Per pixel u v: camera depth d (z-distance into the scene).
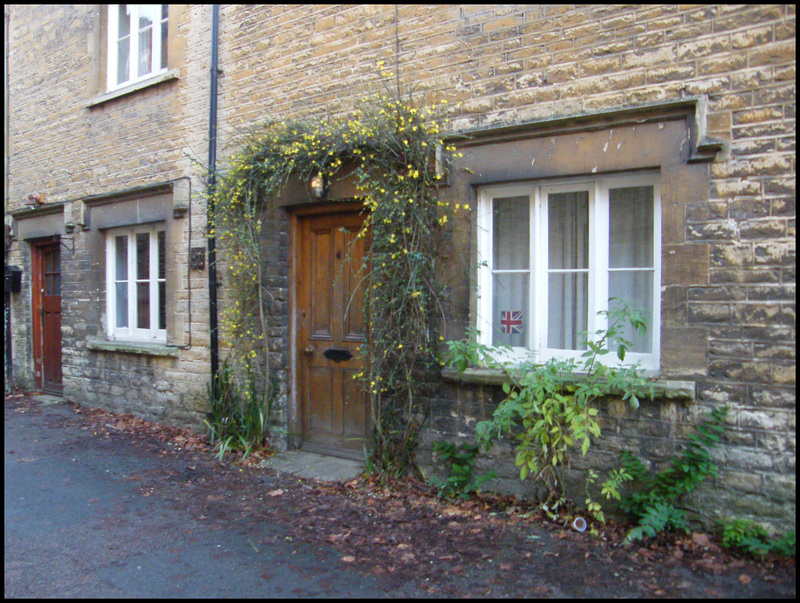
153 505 4.48
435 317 4.64
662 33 3.88
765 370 3.55
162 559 3.61
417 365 4.75
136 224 7.16
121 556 3.65
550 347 4.47
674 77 3.84
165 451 5.83
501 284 4.65
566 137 4.18
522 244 4.59
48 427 6.82
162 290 7.05
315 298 5.60
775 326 3.54
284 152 5.15
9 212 9.05
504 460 4.40
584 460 4.08
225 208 5.68
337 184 5.24
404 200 4.56
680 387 3.71
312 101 5.52
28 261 8.92
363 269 5.25
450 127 4.64
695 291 3.74
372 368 4.79
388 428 4.89
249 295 5.76
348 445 5.39
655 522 3.61
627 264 4.19
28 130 8.74
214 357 6.10
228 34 6.14
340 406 5.45
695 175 3.75
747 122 3.62
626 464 3.84
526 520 4.04
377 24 5.10
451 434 4.61
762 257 3.57
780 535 3.49
